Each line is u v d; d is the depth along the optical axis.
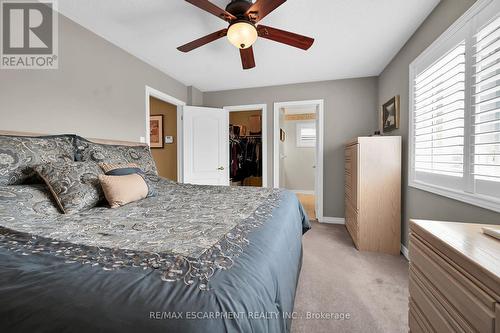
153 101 4.06
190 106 3.69
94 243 0.85
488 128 1.33
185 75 3.35
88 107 2.13
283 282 0.89
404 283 1.88
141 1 1.77
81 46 2.06
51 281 0.58
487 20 1.30
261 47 2.51
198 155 3.75
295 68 3.10
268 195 1.91
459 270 0.76
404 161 2.49
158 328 0.45
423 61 2.04
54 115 1.86
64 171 1.41
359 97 3.46
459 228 0.99
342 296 1.70
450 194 1.62
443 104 1.75
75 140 1.80
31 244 0.81
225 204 1.57
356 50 2.58
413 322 1.09
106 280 0.59
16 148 1.36
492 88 1.24
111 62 2.37
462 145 1.49
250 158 5.52
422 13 1.93
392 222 2.49
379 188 2.52
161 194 1.93
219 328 0.47
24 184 1.36
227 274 0.64
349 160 3.06
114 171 1.72
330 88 3.57
